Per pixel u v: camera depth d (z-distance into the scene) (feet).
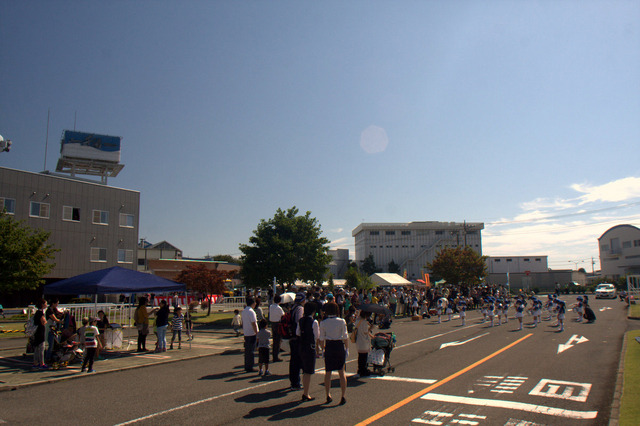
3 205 120.06
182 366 38.83
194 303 92.63
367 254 349.61
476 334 60.90
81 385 31.04
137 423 21.97
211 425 21.52
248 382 31.71
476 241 352.28
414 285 157.17
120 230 147.02
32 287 82.38
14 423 22.17
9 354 45.27
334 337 25.61
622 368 34.53
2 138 57.47
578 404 24.84
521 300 67.36
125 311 71.56
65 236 132.67
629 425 20.40
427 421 21.89
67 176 156.66
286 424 21.54
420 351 45.57
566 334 59.06
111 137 169.58
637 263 244.83
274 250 85.81
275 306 41.86
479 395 26.94
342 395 25.34
